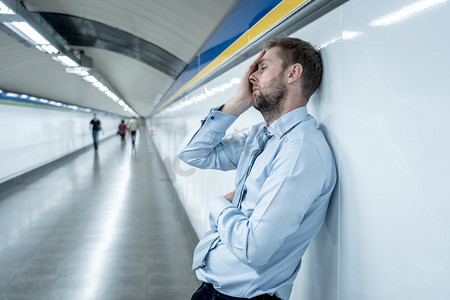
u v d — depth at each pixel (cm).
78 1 477
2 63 670
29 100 961
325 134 134
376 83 102
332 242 130
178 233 488
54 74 961
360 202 111
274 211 109
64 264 382
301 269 158
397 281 96
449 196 78
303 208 112
